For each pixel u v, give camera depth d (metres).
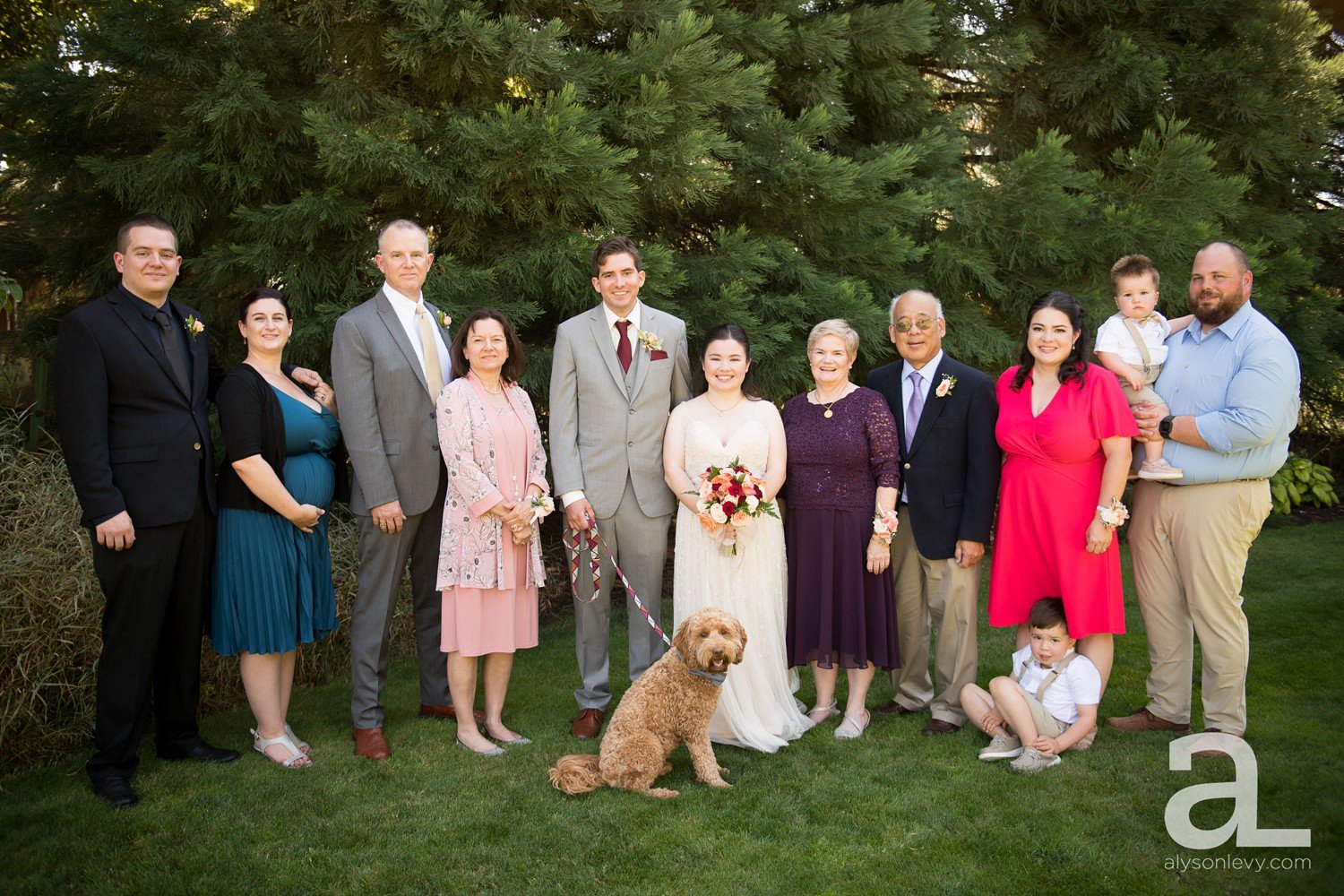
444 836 2.94
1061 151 6.07
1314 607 5.62
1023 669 3.61
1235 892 2.56
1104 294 6.20
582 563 3.86
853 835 2.91
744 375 3.84
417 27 4.43
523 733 3.90
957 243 6.23
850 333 3.82
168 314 3.36
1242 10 7.28
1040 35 7.17
